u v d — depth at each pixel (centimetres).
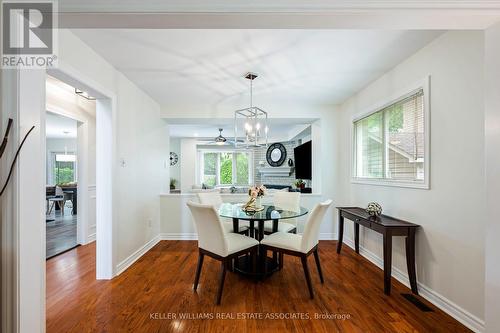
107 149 262
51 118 505
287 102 404
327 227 416
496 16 125
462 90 185
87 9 124
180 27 140
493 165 133
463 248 185
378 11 124
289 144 721
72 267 291
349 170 381
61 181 860
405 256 247
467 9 123
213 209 211
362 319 190
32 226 128
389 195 279
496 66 131
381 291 234
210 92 351
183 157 805
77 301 215
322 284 248
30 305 126
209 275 268
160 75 289
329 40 211
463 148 185
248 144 322
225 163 889
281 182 755
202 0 126
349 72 281
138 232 327
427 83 218
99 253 260
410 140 249
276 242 245
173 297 222
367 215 281
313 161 442
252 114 335
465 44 183
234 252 226
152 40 211
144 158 349
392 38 208
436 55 210
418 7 124
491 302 134
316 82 314
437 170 209
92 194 402
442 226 203
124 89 290
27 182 126
